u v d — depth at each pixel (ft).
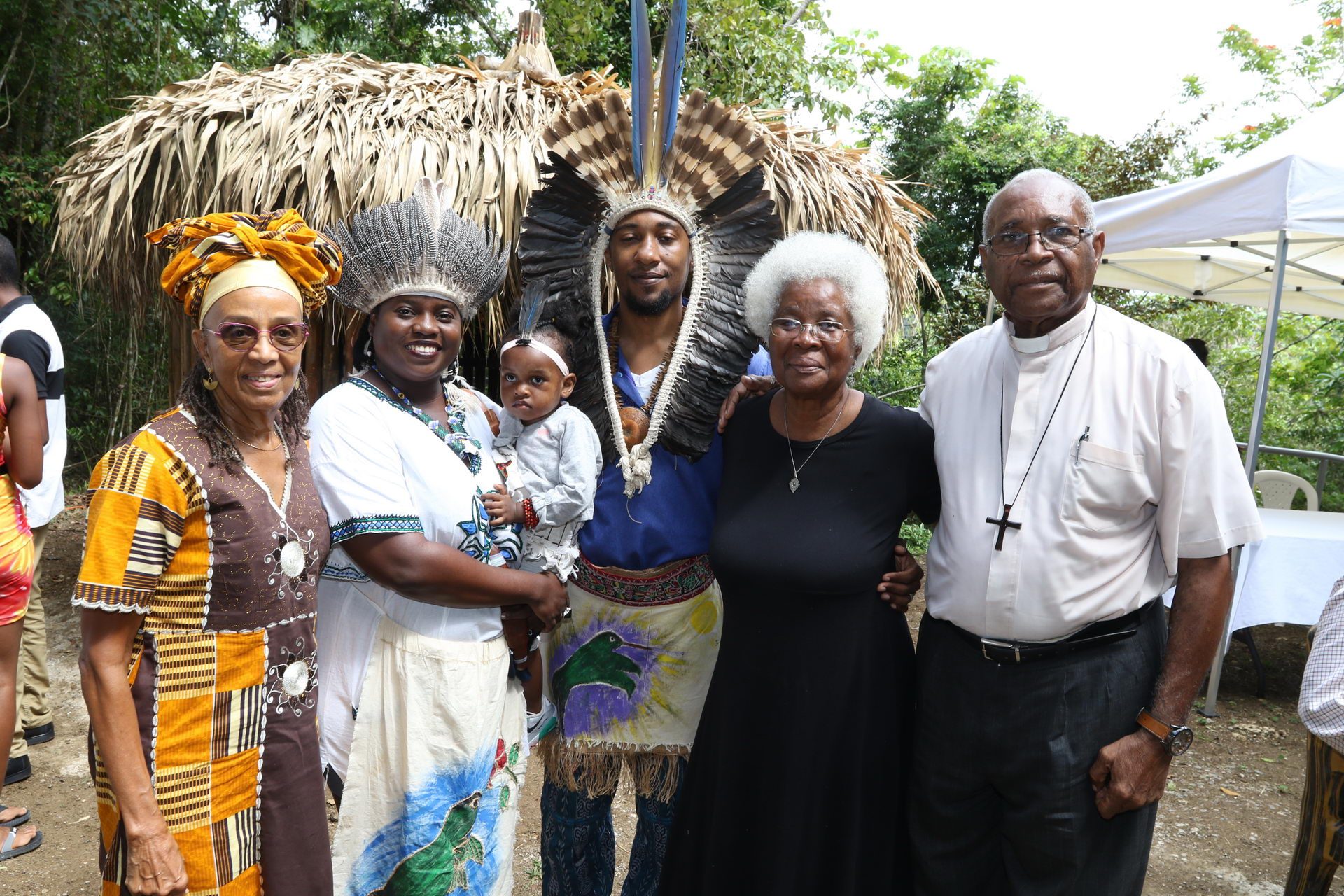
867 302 6.82
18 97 28.50
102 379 32.01
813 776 6.89
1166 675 6.51
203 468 5.63
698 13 27.09
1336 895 10.41
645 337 8.30
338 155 13.30
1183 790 13.11
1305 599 14.97
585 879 8.30
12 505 9.41
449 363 7.11
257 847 6.02
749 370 8.42
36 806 11.59
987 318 29.22
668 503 7.82
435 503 6.66
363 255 6.63
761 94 27.78
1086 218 6.51
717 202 8.21
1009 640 6.67
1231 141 41.24
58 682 15.48
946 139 39.75
